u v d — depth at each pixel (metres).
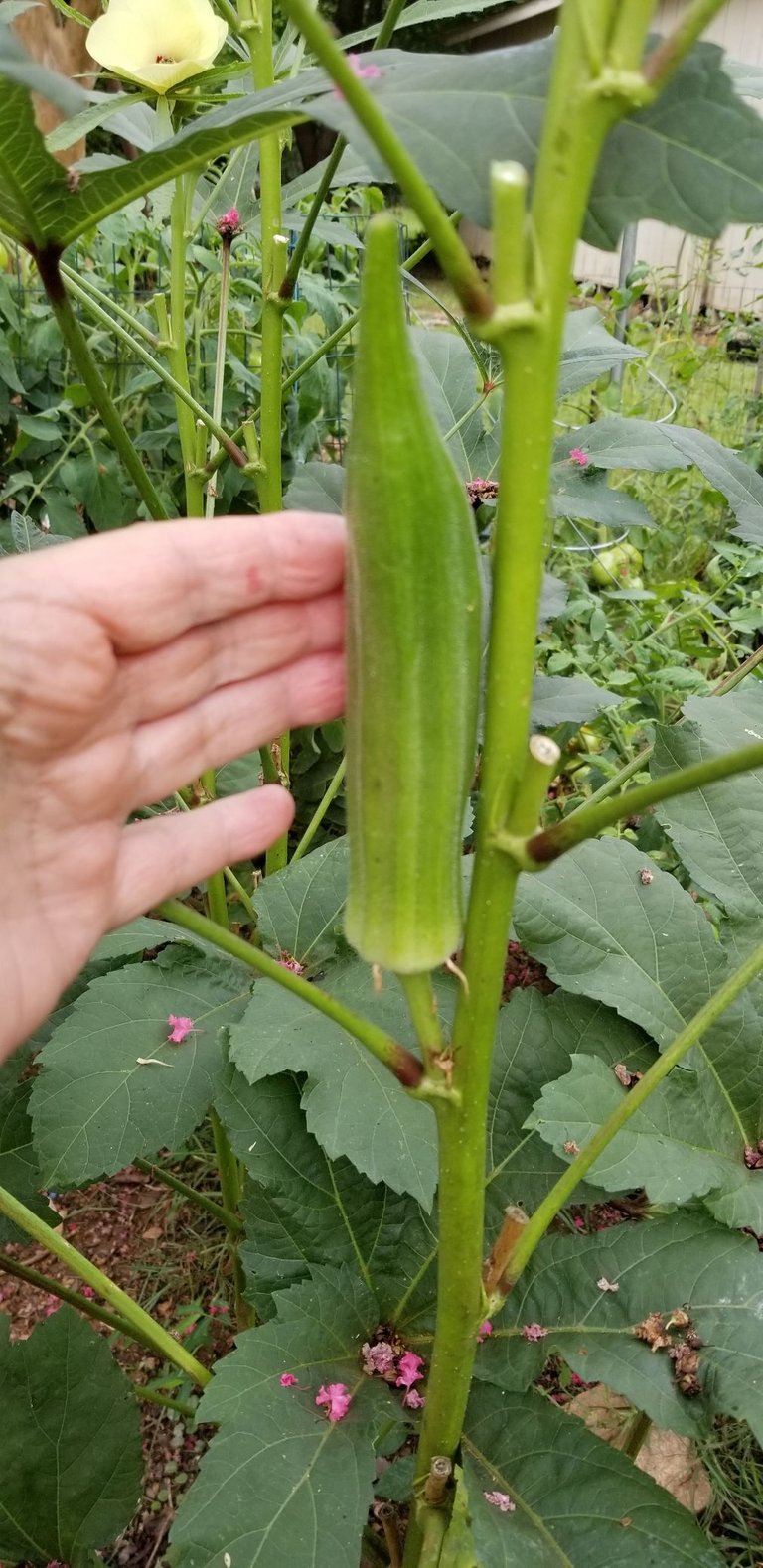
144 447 0.86
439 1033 0.24
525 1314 0.36
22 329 0.90
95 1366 0.41
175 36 0.38
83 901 0.31
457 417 0.53
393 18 0.40
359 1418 0.34
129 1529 0.56
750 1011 0.40
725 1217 0.36
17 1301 0.68
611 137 0.21
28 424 0.84
